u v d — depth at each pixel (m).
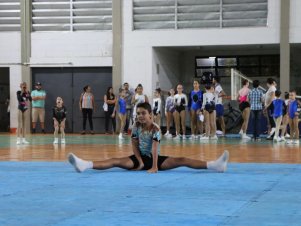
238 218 4.12
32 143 14.94
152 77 21.44
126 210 4.46
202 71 24.48
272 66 23.61
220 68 24.28
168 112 18.70
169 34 21.30
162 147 13.06
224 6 20.91
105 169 7.46
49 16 22.14
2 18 22.33
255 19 20.72
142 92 19.84
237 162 8.99
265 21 20.67
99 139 17.06
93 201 4.93
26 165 8.52
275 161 9.20
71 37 21.98
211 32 21.02
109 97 20.77
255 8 20.69
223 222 3.96
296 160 9.40
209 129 16.84
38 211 4.44
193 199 5.04
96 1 21.81
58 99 14.80
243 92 17.05
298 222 3.98
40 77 22.31
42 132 21.52
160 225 3.84
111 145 13.84
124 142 15.30
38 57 22.16
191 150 11.94
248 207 4.61
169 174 7.08
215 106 17.48
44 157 10.13
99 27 21.89
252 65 23.88
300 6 20.22
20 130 14.70
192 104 17.62
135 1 21.52
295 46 21.75
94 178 6.68
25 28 22.14
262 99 16.55
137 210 4.45
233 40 20.89
